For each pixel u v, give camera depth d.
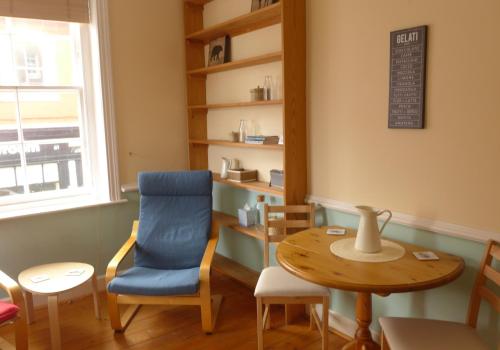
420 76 2.15
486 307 1.99
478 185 1.99
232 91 3.55
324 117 2.74
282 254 2.14
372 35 2.38
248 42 3.31
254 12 2.87
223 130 3.73
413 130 2.24
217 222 3.22
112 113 3.44
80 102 3.44
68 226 3.29
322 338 2.46
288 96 2.76
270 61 3.07
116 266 2.75
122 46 3.48
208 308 2.68
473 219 2.03
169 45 3.73
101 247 3.47
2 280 2.43
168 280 2.66
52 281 2.62
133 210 3.62
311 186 2.91
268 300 2.34
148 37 3.61
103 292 3.43
